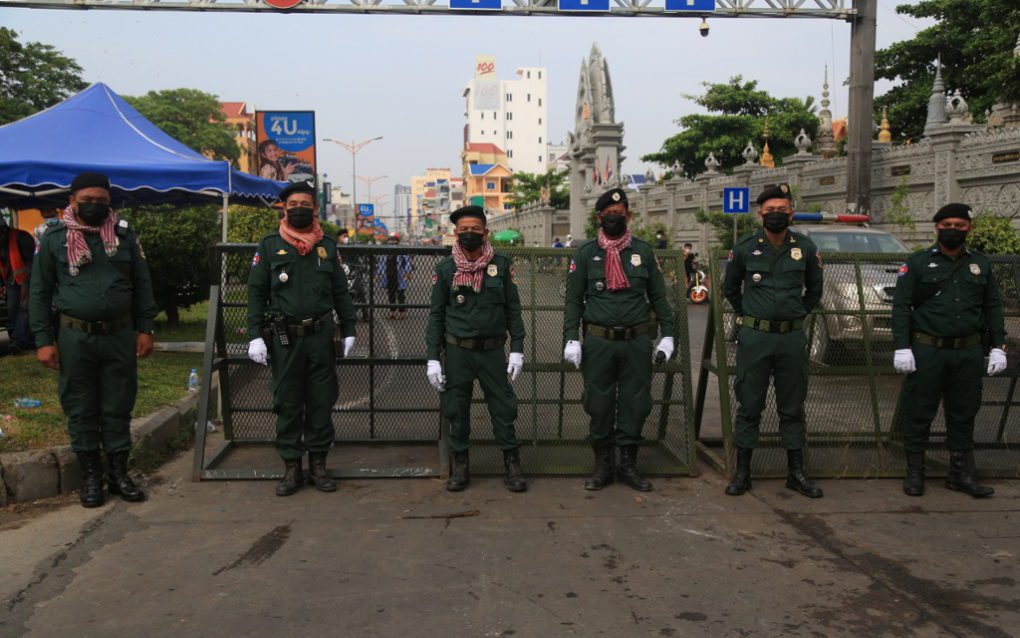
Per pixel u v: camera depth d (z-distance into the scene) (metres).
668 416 5.75
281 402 4.91
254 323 4.89
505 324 5.11
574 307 5.11
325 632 3.16
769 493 5.03
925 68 28.84
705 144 35.56
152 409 6.28
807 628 3.22
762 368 4.94
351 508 4.68
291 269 4.83
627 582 3.65
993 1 17.78
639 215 33.31
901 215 15.96
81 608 3.36
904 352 4.92
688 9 14.74
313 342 4.89
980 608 3.40
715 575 3.74
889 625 3.25
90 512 4.58
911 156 16.20
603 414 5.05
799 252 4.90
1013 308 5.70
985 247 12.00
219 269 5.65
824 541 4.19
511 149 147.00
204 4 14.09
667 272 5.73
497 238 43.00
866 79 15.62
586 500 4.86
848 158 16.03
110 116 9.38
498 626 3.22
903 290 4.95
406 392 5.99
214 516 4.52
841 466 5.39
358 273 5.84
